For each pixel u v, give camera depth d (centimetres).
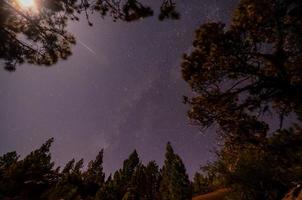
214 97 1038
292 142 1161
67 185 4312
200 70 1009
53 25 834
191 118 1133
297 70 876
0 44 752
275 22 833
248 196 1688
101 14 770
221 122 1107
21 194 3641
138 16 728
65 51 910
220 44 916
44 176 4803
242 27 888
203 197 3478
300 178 1341
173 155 5431
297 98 935
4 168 4538
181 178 4734
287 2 780
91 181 5703
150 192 5894
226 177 1745
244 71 955
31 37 820
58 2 775
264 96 977
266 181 1595
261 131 1109
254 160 1574
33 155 5028
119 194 5294
